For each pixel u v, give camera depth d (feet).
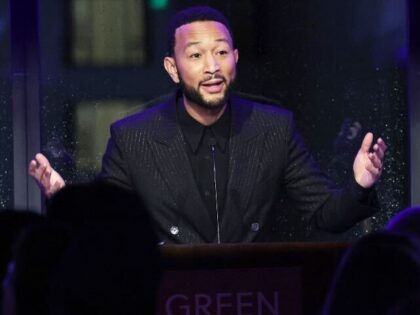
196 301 31.07
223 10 55.98
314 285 31.55
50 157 54.95
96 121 55.42
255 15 55.98
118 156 40.98
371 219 54.85
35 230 19.30
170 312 30.91
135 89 55.67
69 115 55.26
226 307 31.14
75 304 19.21
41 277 19.08
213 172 40.42
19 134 54.24
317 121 55.88
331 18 56.29
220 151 40.65
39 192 54.19
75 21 55.42
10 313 19.21
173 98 41.47
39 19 54.95
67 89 55.26
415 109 55.31
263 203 40.70
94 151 55.31
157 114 41.47
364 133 55.72
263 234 40.75
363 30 56.29
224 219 39.93
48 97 55.11
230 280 31.22
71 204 19.97
